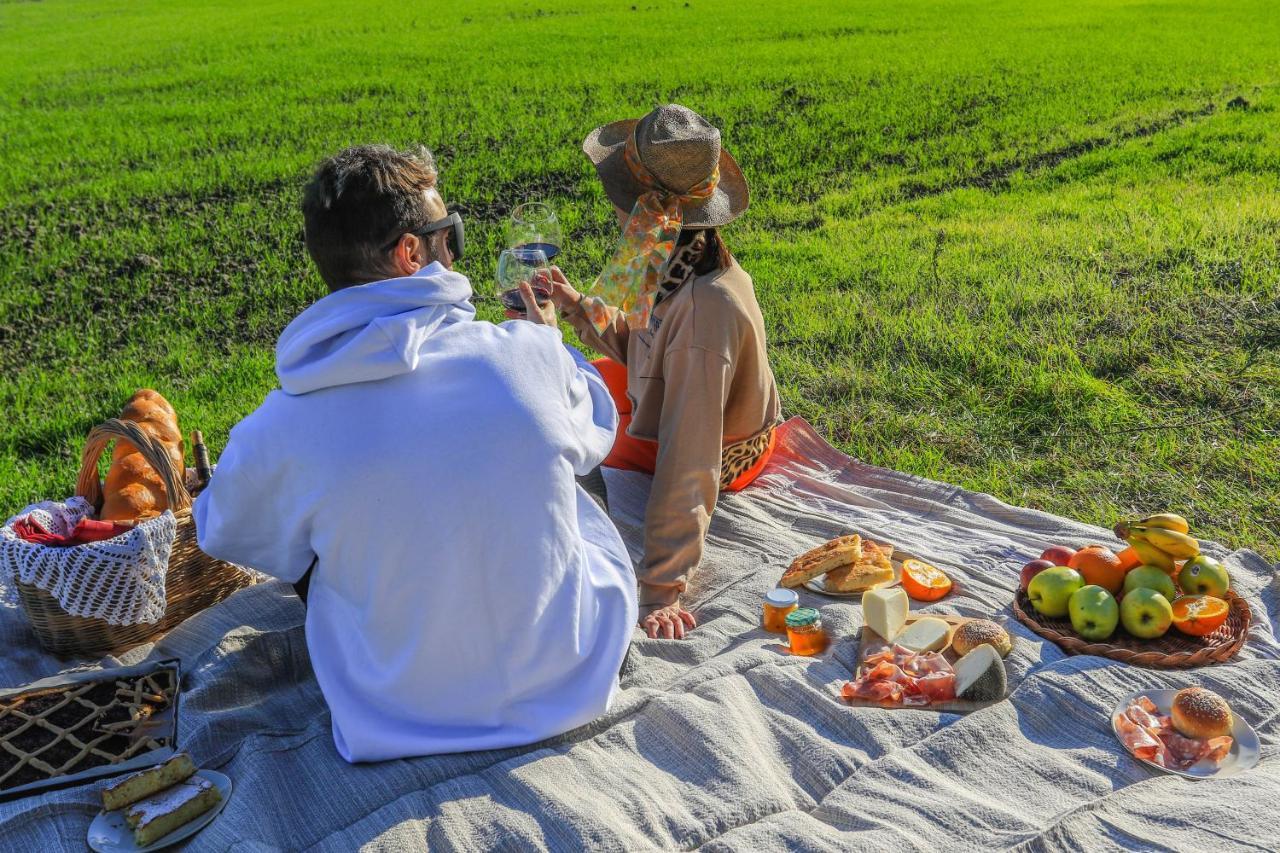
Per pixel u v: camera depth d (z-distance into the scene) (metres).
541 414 2.53
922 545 3.70
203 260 9.39
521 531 2.49
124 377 7.05
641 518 3.91
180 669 3.04
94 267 9.36
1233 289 6.41
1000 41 16.98
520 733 2.63
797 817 2.44
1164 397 5.27
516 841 2.34
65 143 13.88
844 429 5.26
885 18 19.83
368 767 2.59
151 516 3.24
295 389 2.46
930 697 2.85
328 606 2.68
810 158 11.38
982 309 6.61
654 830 2.39
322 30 21.86
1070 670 2.90
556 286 3.57
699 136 3.33
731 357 3.49
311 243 2.57
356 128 13.52
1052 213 8.76
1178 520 3.18
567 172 11.06
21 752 2.67
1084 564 3.21
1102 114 12.27
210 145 13.27
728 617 3.34
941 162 10.94
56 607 3.08
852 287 7.38
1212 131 10.93
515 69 16.69
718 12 21.50
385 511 2.42
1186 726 2.65
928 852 2.31
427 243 2.62
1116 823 2.39
